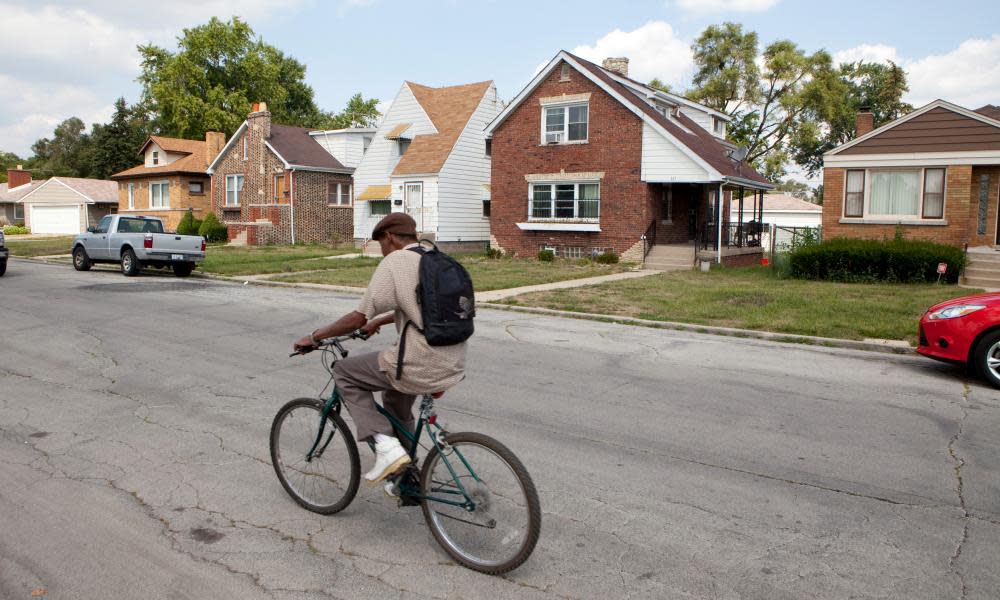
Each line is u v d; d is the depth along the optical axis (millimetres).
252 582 3502
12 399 6871
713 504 4520
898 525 4238
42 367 8273
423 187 30484
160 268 22828
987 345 7660
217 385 7488
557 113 25891
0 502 4441
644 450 5547
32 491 4621
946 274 17234
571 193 25844
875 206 21094
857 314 12094
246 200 37062
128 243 19516
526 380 7824
